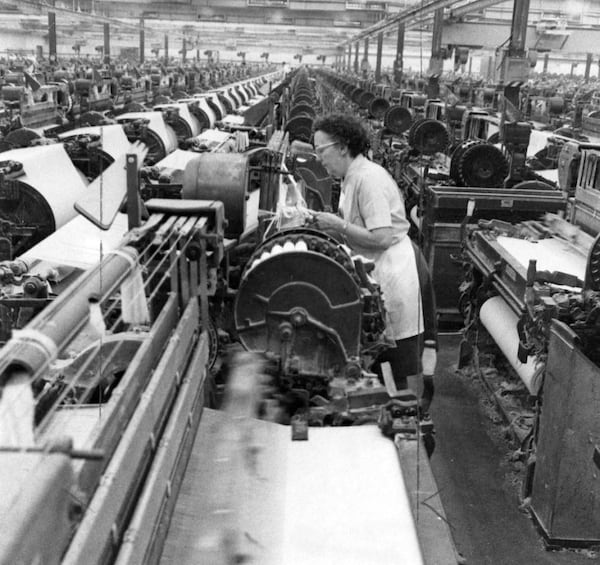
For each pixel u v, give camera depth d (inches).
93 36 1128.2
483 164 230.2
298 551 62.6
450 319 226.5
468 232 200.1
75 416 65.1
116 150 223.9
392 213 125.6
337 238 126.3
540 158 278.4
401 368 123.7
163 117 287.6
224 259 109.0
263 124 353.7
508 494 142.7
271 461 75.2
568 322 119.4
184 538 62.9
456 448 161.0
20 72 477.7
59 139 219.0
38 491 37.5
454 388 190.9
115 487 48.9
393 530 65.7
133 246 80.7
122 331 79.8
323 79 1159.6
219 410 87.9
